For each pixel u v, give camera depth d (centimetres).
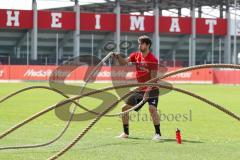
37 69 14862
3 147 3125
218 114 5991
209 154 2959
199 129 4378
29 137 3631
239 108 6969
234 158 2841
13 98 8500
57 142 3400
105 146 3225
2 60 18388
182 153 2981
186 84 15325
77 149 3098
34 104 7212
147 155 2905
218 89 12425
